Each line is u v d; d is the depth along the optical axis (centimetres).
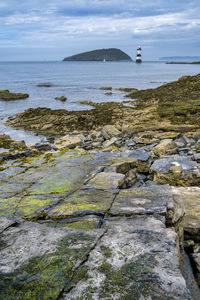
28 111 4038
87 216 474
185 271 488
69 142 2269
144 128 2720
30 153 1129
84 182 675
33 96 6825
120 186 689
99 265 298
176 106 3872
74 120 3441
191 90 5944
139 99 5856
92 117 3456
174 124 2778
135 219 448
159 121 2997
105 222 448
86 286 266
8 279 279
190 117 3042
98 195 579
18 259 314
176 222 507
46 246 343
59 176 751
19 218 482
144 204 511
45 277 281
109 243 346
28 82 11375
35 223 434
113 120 3297
